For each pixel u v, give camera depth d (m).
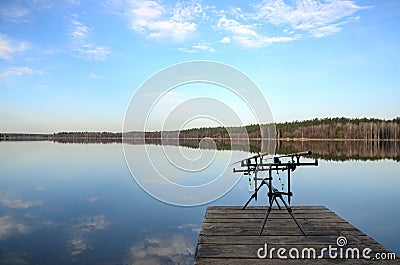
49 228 6.83
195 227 6.80
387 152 29.58
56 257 5.28
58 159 21.42
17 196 10.02
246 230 4.74
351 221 7.46
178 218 7.45
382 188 11.57
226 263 3.61
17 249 5.57
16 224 7.07
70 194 10.23
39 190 10.92
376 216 7.86
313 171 16.42
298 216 5.50
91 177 13.60
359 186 11.98
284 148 30.38
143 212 8.02
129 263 5.02
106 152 28.05
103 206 8.66
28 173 14.86
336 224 5.01
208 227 4.90
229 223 5.11
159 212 7.97
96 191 10.66
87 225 6.99
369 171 16.23
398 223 7.22
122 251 5.50
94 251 5.48
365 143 47.50
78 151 29.58
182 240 6.02
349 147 37.25
